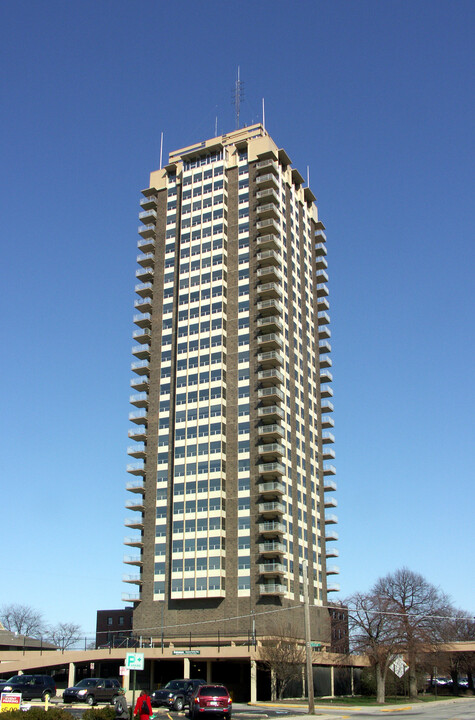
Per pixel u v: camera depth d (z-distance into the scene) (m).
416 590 95.31
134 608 98.00
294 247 120.62
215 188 116.81
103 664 91.00
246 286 108.88
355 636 73.56
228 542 95.81
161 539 99.38
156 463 103.88
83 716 34.94
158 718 45.31
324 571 108.12
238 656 80.38
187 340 108.81
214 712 42.16
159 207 120.94
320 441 117.12
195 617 93.19
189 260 113.88
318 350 123.69
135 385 110.00
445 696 97.25
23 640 99.00
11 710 34.59
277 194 115.12
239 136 120.44
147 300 114.44
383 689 71.25
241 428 101.19
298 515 103.00
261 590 90.62
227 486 98.88
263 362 103.62
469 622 121.25
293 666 79.94
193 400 104.62
